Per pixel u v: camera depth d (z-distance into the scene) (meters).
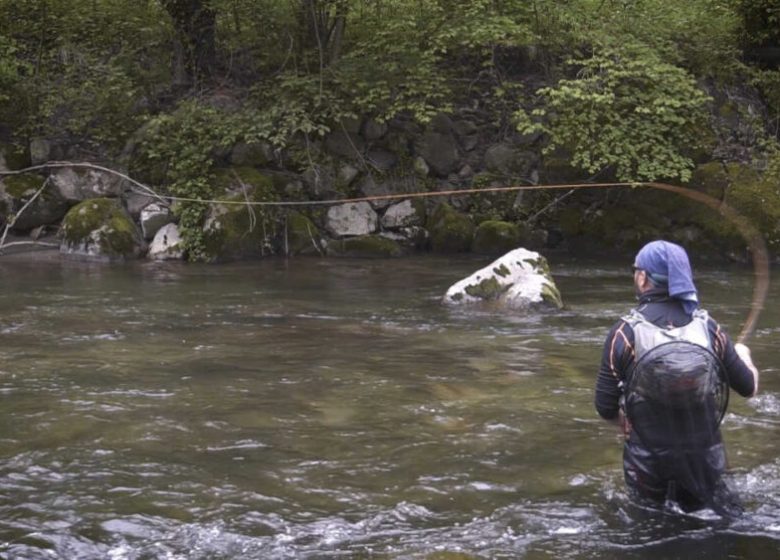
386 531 4.01
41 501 4.34
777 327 8.57
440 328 8.50
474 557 3.73
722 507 4.14
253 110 14.09
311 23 14.83
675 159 13.47
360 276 11.77
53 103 14.35
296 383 6.49
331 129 14.51
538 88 15.20
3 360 7.11
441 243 14.16
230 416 5.70
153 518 4.15
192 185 13.47
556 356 7.36
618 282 11.43
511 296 9.59
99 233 13.12
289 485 4.55
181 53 15.34
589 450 5.08
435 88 14.74
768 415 5.73
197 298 10.05
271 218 13.66
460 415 5.74
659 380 4.00
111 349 7.53
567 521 4.10
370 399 6.10
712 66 15.42
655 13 15.77
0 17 15.12
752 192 13.53
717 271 12.47
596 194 14.45
